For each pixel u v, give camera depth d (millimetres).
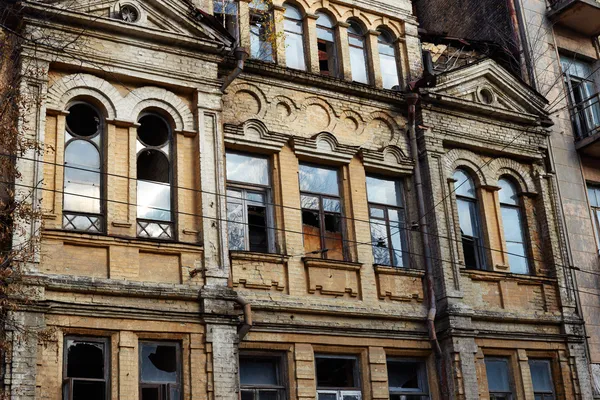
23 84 14594
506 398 18688
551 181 21203
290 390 16203
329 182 18562
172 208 15773
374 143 19156
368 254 18078
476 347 18125
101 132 15570
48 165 14719
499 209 20234
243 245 17031
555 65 22938
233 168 17453
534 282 19844
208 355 14922
